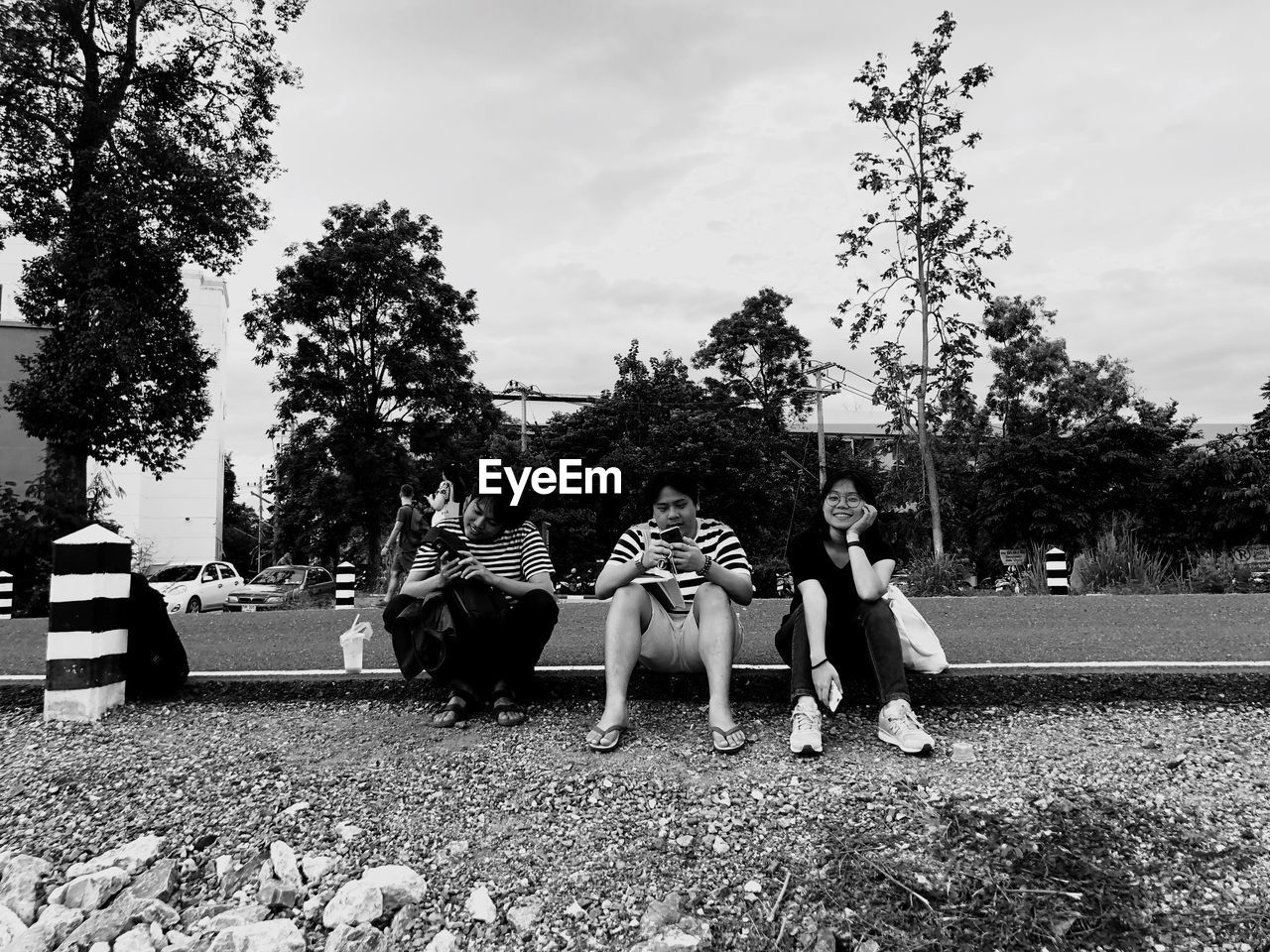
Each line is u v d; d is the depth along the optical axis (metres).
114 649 3.58
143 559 21.02
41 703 3.69
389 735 3.12
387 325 25.62
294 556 43.03
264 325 24.31
